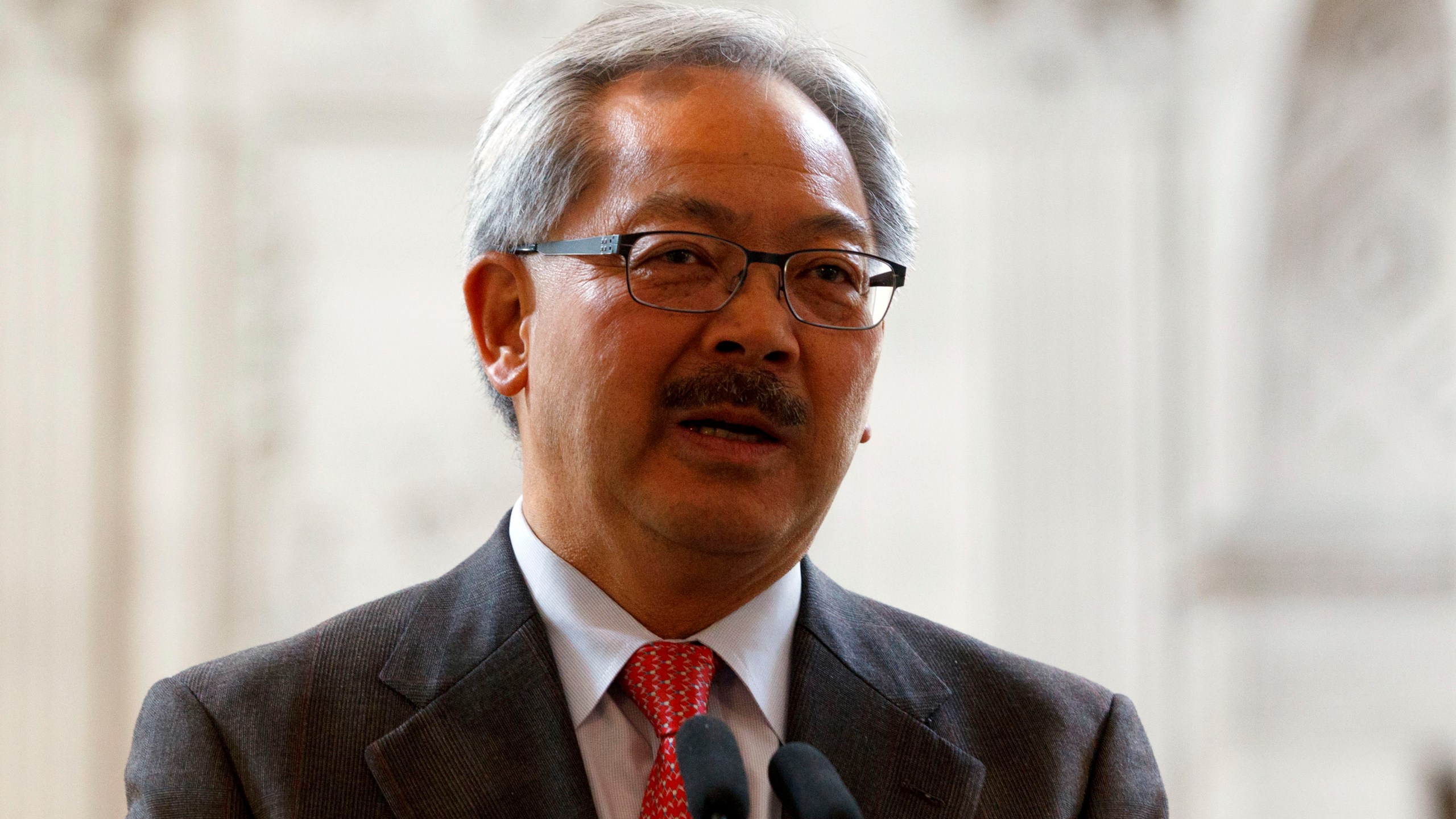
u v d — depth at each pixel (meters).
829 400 5.48
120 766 23.05
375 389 23.91
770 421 5.34
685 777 4.51
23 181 23.47
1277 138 22.64
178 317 23.81
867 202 6.04
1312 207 22.66
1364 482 22.52
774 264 5.41
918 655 6.13
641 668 5.58
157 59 24.12
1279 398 22.86
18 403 23.23
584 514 5.57
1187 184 23.75
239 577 23.50
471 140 24.30
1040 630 23.30
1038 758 5.90
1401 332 22.28
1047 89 24.19
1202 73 23.73
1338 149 22.39
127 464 23.58
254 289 23.97
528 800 5.32
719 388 5.31
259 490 23.67
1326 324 22.67
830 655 5.84
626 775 5.50
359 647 5.68
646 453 5.36
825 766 4.56
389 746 5.34
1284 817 22.20
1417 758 22.02
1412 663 22.02
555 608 5.72
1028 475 23.62
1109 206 23.89
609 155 5.61
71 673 22.95
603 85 5.79
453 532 23.69
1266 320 22.86
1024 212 24.02
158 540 23.45
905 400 23.97
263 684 5.52
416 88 24.27
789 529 5.49
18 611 22.98
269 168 24.16
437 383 23.92
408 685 5.54
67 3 23.66
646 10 5.96
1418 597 22.05
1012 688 6.10
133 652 23.28
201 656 23.31
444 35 24.38
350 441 23.78
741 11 5.95
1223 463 23.00
